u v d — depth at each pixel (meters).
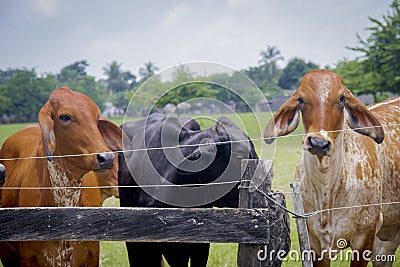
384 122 5.27
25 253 4.10
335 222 4.52
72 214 3.17
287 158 11.92
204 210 3.09
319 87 4.18
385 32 26.27
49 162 4.05
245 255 3.16
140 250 4.87
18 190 4.49
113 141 4.35
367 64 26.83
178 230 3.10
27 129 5.19
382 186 5.04
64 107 3.90
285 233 3.42
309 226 4.58
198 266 5.16
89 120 3.93
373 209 4.69
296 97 4.27
